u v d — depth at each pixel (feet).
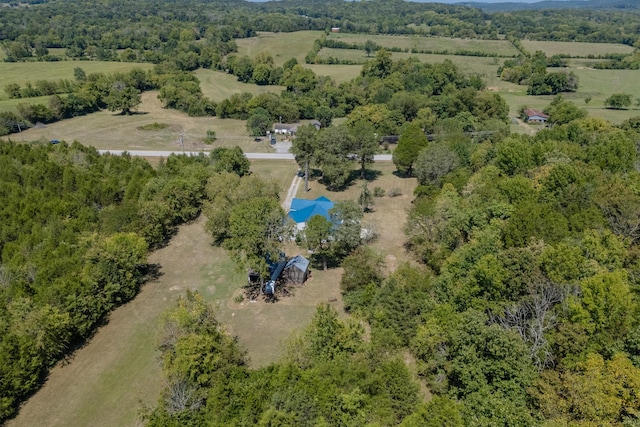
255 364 138.92
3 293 152.05
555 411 99.96
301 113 444.96
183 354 117.50
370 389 110.22
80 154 275.18
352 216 189.26
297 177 298.97
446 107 400.47
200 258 202.28
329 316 129.49
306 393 105.09
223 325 145.07
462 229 180.96
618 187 178.29
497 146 265.34
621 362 102.68
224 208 208.85
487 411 101.81
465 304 140.05
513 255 140.26
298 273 180.65
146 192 226.58
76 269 162.61
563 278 133.69
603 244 151.94
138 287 180.04
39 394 129.18
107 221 196.95
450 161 249.34
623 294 120.06
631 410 95.09
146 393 129.29
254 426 98.78
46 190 226.79
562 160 220.43
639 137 274.16
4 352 124.06
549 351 118.52
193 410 107.96
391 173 307.37
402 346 139.13
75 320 145.38
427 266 189.06
